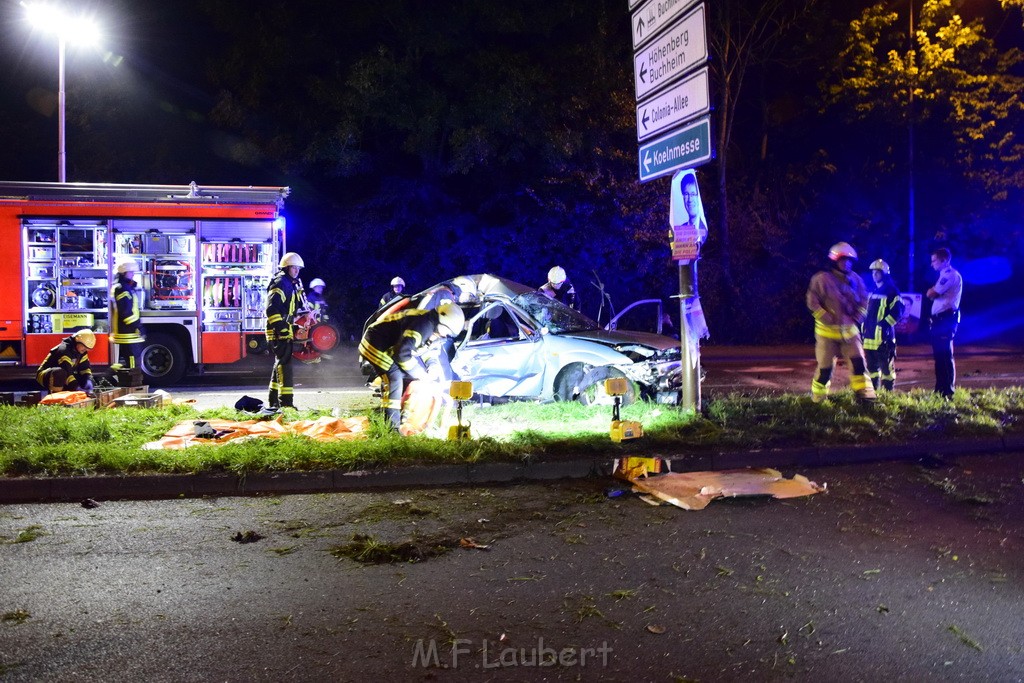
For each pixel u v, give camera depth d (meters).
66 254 14.73
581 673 4.04
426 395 8.83
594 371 10.66
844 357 10.09
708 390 14.26
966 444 8.64
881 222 28.08
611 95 23.30
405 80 22.72
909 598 4.92
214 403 12.46
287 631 4.48
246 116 23.59
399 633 4.46
